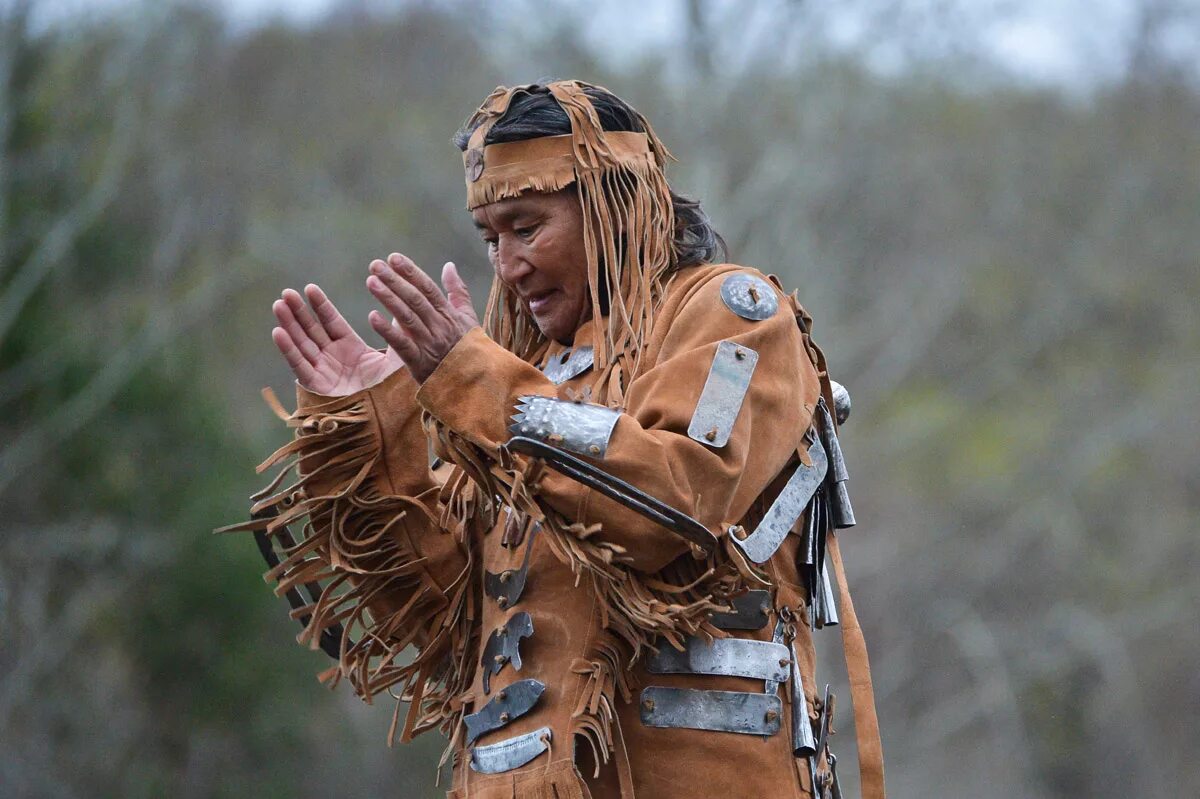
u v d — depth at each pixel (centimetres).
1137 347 6531
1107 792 5772
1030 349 6294
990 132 6269
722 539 863
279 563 1014
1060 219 6525
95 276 4803
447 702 957
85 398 4438
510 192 925
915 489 5809
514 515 925
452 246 5800
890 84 5772
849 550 5566
